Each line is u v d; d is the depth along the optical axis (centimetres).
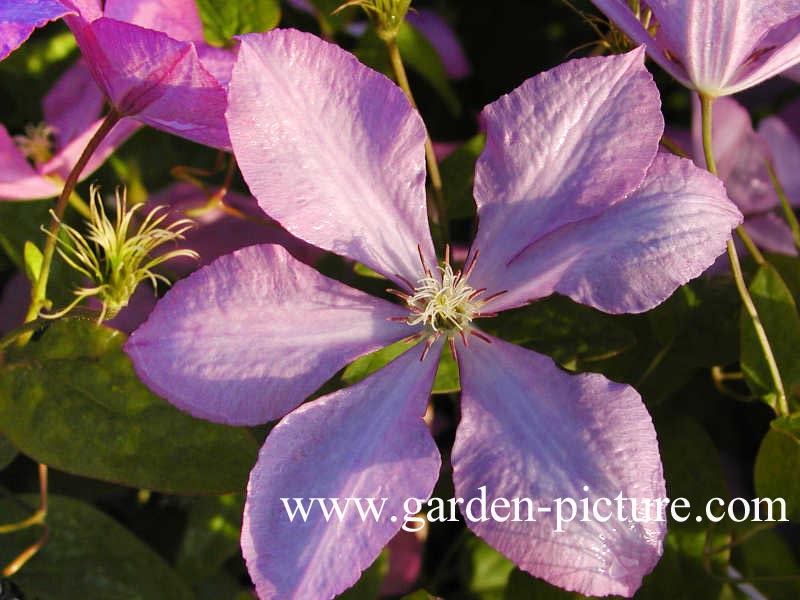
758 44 22
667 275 20
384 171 21
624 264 20
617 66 20
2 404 21
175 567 25
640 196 20
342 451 20
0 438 23
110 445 21
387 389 21
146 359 19
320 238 20
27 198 24
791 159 29
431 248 21
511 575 22
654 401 24
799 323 23
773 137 29
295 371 20
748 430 28
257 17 26
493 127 21
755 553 25
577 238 21
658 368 24
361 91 20
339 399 20
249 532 19
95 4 21
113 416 21
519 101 21
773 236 28
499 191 21
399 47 27
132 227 26
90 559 23
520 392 20
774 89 30
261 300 20
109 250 20
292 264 20
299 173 20
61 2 20
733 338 24
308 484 19
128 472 21
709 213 20
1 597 23
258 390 20
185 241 26
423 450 20
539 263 21
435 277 21
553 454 19
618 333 22
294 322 20
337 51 20
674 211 20
